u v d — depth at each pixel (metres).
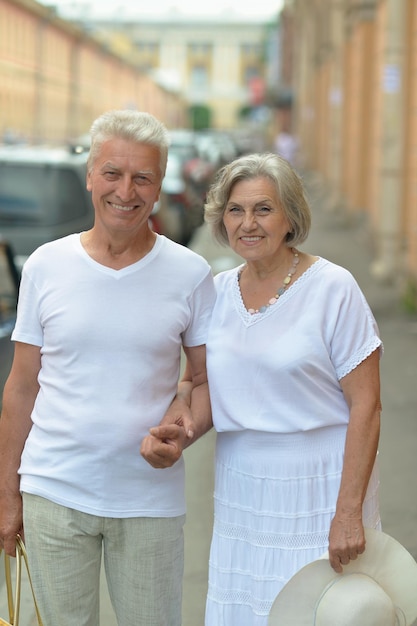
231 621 3.23
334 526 3.06
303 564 3.14
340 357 3.11
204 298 3.22
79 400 3.10
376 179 17.53
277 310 3.13
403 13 12.38
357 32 22.12
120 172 3.05
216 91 121.75
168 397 3.19
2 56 41.53
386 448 7.04
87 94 58.34
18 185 9.73
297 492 3.13
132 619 3.25
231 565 3.22
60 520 3.13
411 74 13.37
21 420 3.27
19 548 3.27
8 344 6.24
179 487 3.24
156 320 3.12
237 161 3.16
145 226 3.15
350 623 3.02
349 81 24.89
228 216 3.18
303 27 47.88
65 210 9.73
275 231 3.11
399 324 11.41
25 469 3.19
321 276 3.13
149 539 3.18
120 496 3.13
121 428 3.09
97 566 3.24
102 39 60.44
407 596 3.15
